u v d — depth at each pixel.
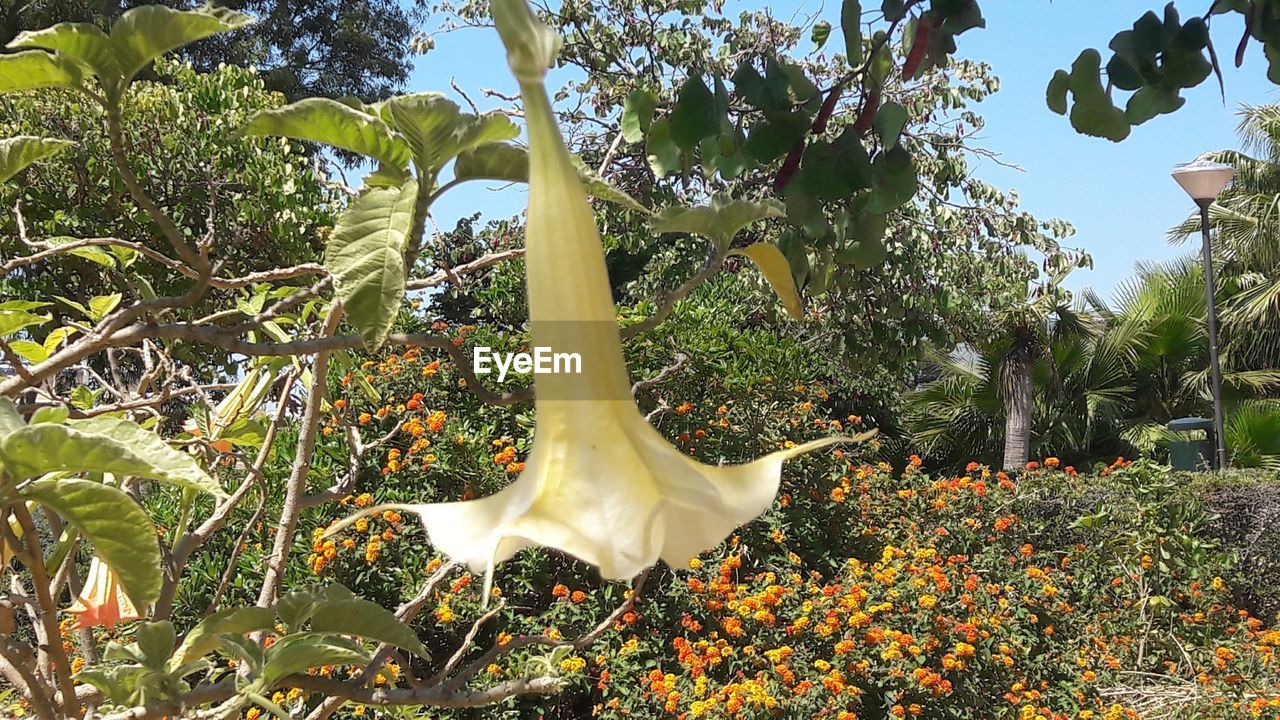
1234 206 13.53
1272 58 1.36
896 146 1.18
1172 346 11.95
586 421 0.55
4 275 1.14
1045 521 6.67
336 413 1.66
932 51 1.18
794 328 7.05
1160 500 6.58
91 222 5.46
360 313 0.75
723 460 5.06
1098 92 1.35
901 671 3.91
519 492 0.54
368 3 14.09
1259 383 11.69
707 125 1.14
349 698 1.19
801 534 4.98
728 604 4.02
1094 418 12.08
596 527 0.52
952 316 7.58
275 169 5.46
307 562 3.94
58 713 1.01
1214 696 4.80
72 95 5.53
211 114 5.98
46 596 0.87
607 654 3.66
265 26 12.77
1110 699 4.91
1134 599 5.95
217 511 1.49
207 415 1.64
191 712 1.12
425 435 4.44
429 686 1.27
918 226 6.75
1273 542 7.05
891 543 5.48
